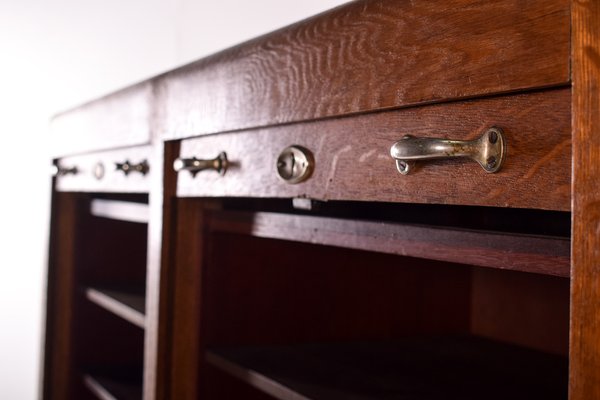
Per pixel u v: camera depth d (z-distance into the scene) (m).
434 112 0.60
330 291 1.28
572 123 0.47
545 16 0.50
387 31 0.64
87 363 1.80
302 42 0.77
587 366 0.46
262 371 1.03
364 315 1.31
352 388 0.96
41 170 2.30
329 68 0.72
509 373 1.08
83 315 1.79
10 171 2.47
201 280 1.15
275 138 0.84
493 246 0.62
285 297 1.23
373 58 0.66
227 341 1.18
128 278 1.86
